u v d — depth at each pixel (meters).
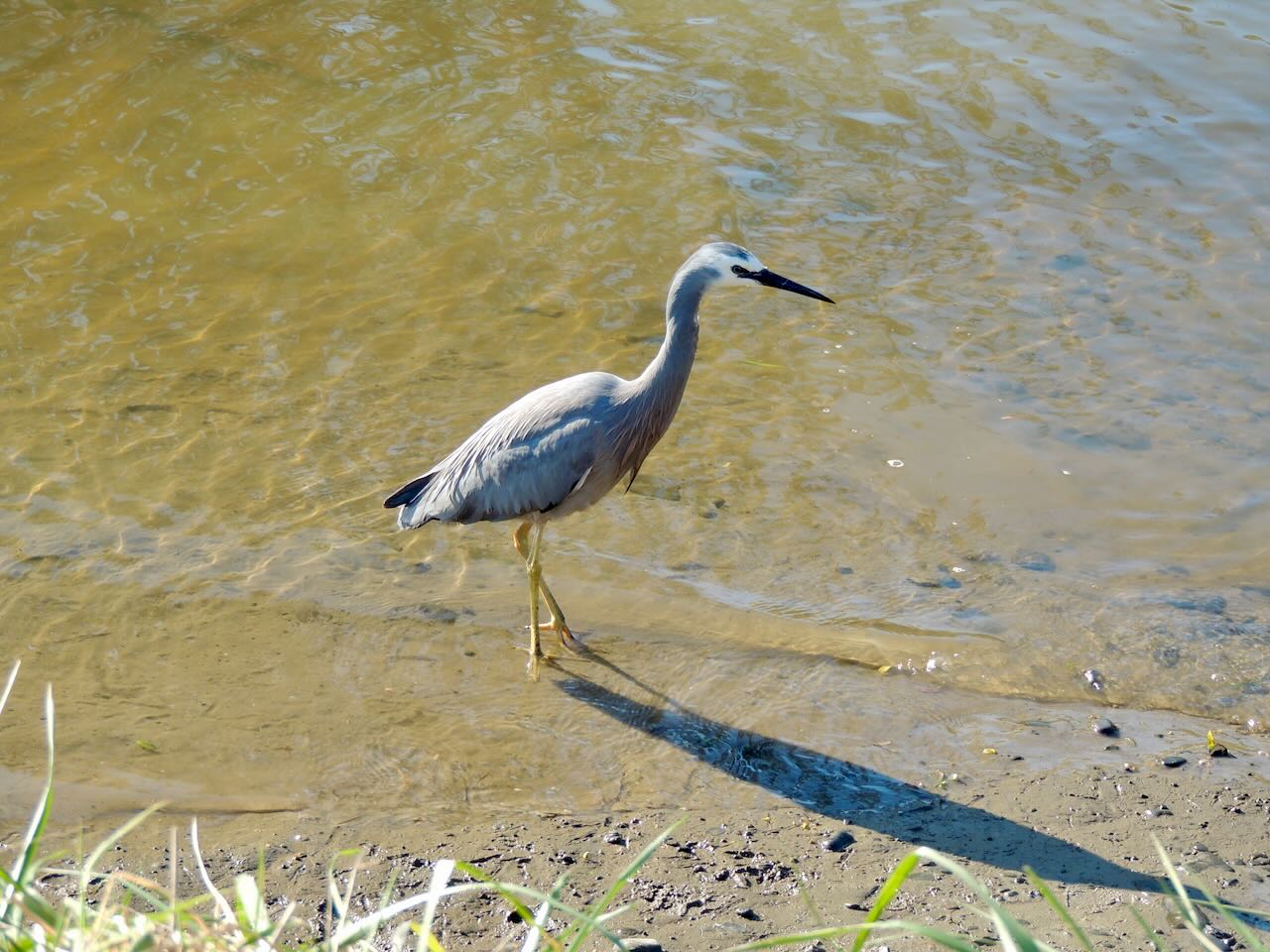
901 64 12.72
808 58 12.87
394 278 9.77
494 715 6.12
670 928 4.70
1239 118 11.72
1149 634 6.61
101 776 5.60
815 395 8.61
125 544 7.21
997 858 5.12
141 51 12.81
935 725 6.03
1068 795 5.51
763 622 6.77
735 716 6.12
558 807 5.51
